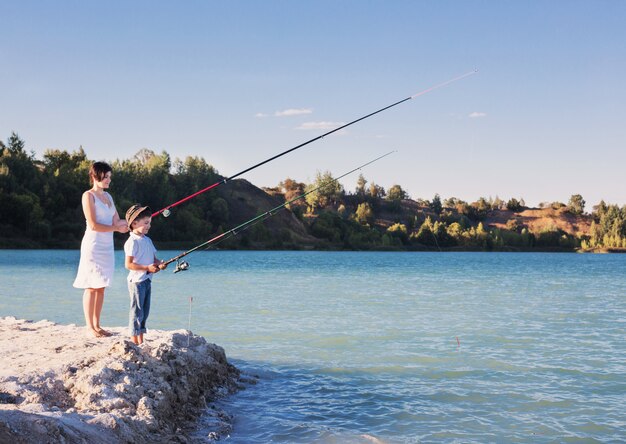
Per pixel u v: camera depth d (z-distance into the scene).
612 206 190.38
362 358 10.02
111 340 7.57
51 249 81.81
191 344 8.23
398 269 48.09
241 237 119.88
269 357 10.02
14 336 8.16
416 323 14.41
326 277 34.47
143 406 5.71
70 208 92.44
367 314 16.06
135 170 109.88
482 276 39.00
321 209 187.75
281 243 125.94
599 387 8.22
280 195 188.25
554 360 10.04
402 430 6.37
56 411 4.97
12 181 88.25
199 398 7.03
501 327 13.93
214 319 14.43
